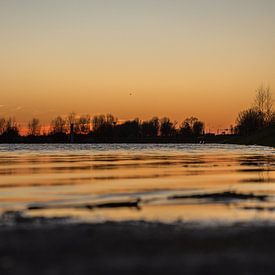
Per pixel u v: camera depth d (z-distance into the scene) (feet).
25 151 594.65
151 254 72.54
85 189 156.15
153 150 604.08
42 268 65.41
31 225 93.86
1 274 62.64
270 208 115.14
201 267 66.03
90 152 536.83
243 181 179.52
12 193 146.61
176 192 146.51
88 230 88.43
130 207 117.60
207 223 95.25
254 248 75.72
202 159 343.46
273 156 387.55
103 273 63.57
